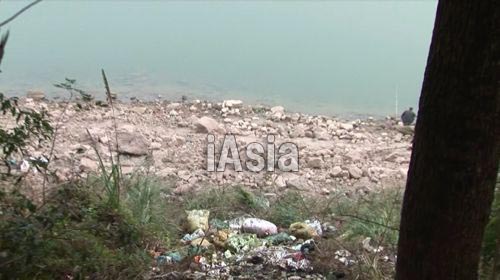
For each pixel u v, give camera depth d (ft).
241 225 17.92
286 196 20.81
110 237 13.53
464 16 8.07
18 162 16.98
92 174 18.86
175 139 25.53
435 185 8.63
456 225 8.65
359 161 25.48
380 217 18.13
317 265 15.49
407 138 29.04
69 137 23.81
